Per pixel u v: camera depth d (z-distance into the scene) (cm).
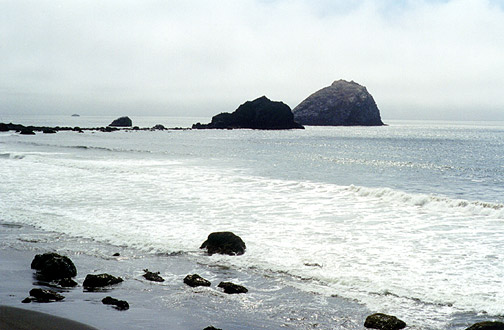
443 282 1023
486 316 836
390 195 2184
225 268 1118
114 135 9994
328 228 1561
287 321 812
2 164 3322
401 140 10262
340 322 809
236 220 1670
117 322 792
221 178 2789
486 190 2766
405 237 1445
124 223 1584
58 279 1030
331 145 7888
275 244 1342
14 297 912
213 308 869
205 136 10288
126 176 2825
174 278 1047
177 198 2105
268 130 14550
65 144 6322
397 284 1005
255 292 957
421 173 3728
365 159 5075
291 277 1051
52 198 2047
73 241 1345
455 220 1708
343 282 1012
